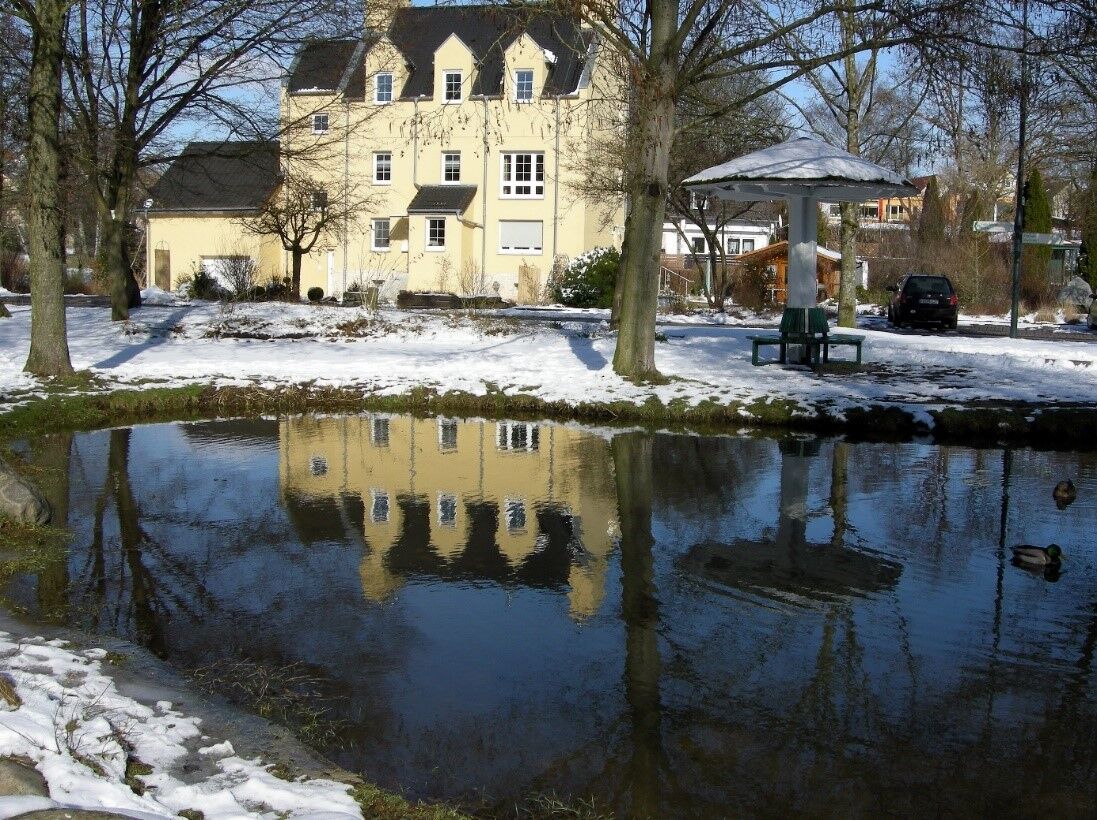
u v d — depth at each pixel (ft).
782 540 29.27
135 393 51.96
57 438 44.65
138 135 77.87
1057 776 16.35
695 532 30.22
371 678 19.74
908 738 17.57
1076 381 56.29
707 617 23.27
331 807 13.83
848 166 55.62
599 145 111.24
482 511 32.71
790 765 16.61
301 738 17.02
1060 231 170.60
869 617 23.26
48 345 54.08
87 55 66.03
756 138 83.92
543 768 16.39
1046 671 20.34
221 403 53.42
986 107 46.19
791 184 55.47
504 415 52.29
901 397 51.16
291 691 18.98
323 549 28.37
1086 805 15.53
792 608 23.79
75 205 119.03
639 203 55.21
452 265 143.33
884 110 107.14
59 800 12.53
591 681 19.75
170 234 152.15
